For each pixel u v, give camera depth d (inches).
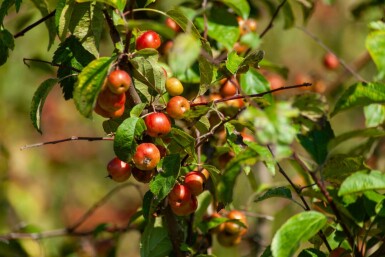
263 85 55.8
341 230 50.1
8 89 96.1
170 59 45.7
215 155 55.1
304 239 46.7
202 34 56.6
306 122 51.4
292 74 101.4
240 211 58.4
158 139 49.7
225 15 56.8
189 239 53.8
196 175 49.9
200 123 50.9
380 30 49.3
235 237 56.2
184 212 49.8
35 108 49.8
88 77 47.0
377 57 48.4
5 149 93.4
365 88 48.8
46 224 98.3
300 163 48.4
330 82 71.4
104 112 48.3
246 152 48.4
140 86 50.0
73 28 49.3
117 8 48.0
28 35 85.4
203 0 58.4
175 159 49.1
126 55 48.3
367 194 48.9
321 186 48.3
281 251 46.6
